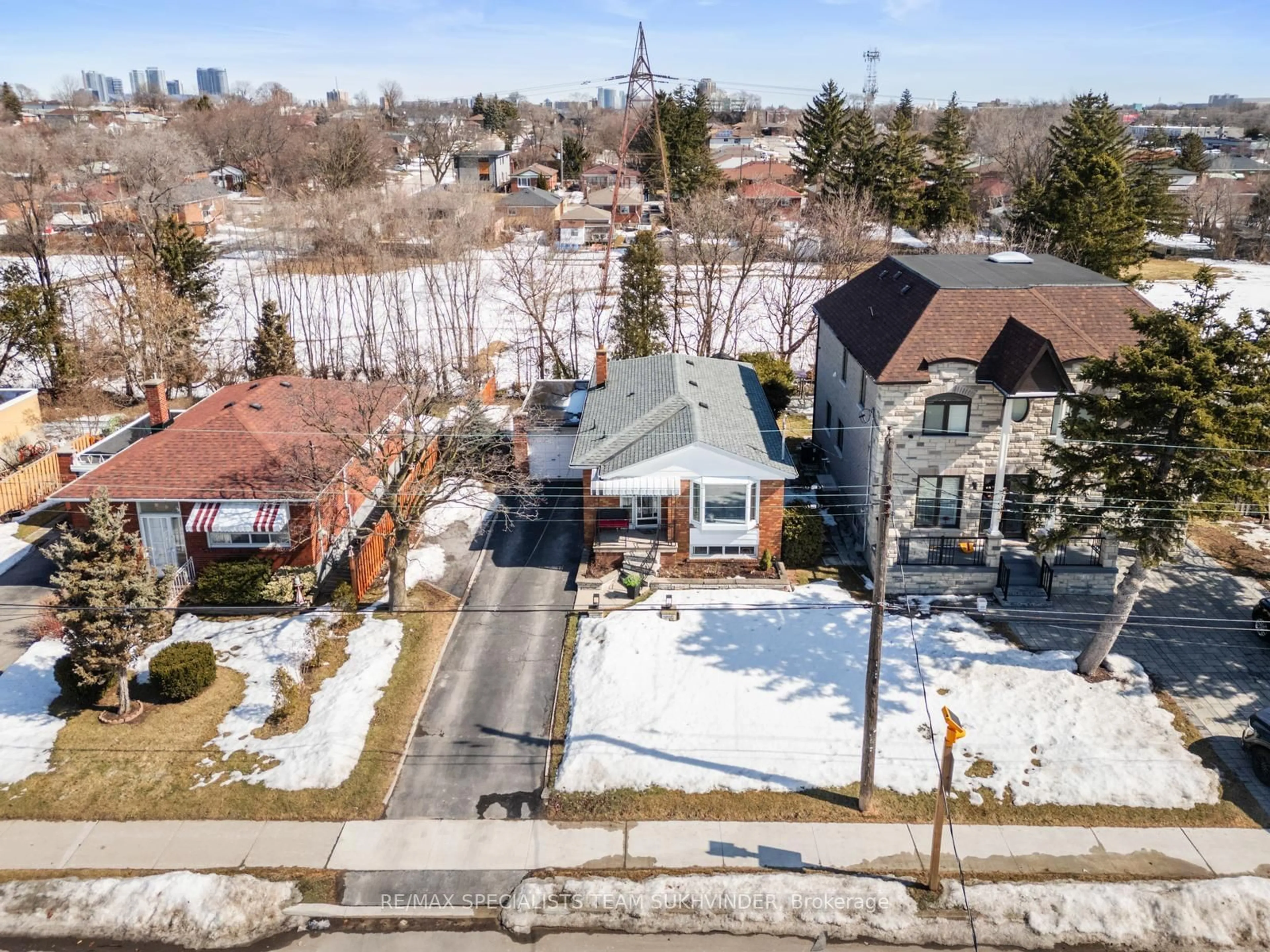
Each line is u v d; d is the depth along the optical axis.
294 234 80.06
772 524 30.78
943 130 86.00
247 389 36.94
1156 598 29.20
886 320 31.69
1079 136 69.88
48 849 20.34
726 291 67.38
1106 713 23.70
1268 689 24.80
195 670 24.75
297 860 20.06
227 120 136.50
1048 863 19.67
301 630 27.97
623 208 104.06
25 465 37.75
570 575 31.55
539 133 196.12
